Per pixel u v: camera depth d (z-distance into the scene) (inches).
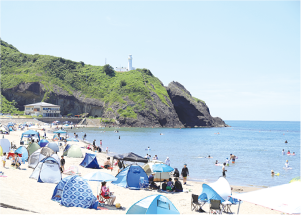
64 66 7470.5
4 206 443.5
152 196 544.1
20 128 3341.5
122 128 5689.0
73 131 4293.8
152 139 3462.1
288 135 5388.8
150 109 6491.1
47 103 6003.9
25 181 761.6
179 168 1496.1
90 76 7490.2
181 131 5511.8
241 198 479.8
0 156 1214.9
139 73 7869.1
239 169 1478.8
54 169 812.0
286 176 1289.4
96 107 6786.4
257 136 4886.8
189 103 7303.2
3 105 6087.6
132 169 885.2
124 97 6697.8
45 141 1663.4
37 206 532.4
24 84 6466.5
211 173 1348.4
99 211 579.8
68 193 594.9
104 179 666.8
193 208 682.2
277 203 442.6
